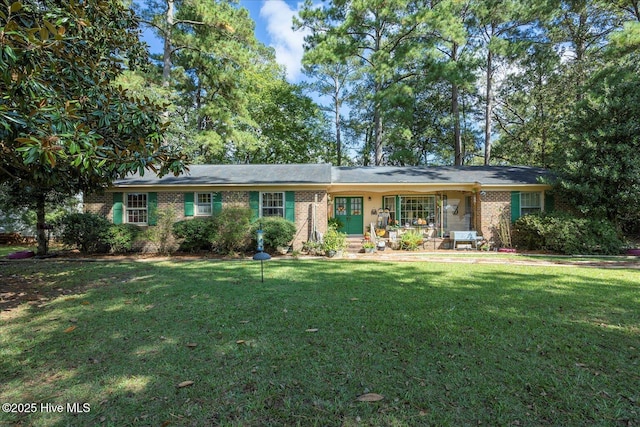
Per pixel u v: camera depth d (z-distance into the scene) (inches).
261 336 145.3
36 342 141.1
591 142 446.3
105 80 207.8
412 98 701.3
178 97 709.9
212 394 101.3
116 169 178.5
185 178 525.0
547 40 729.0
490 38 719.1
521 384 105.2
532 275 281.7
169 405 96.1
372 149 1176.8
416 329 152.3
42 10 167.8
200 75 738.8
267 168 592.4
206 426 87.0
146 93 549.0
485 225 520.7
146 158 182.1
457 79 638.5
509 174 565.0
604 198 446.9
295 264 352.5
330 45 708.7
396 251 499.5
